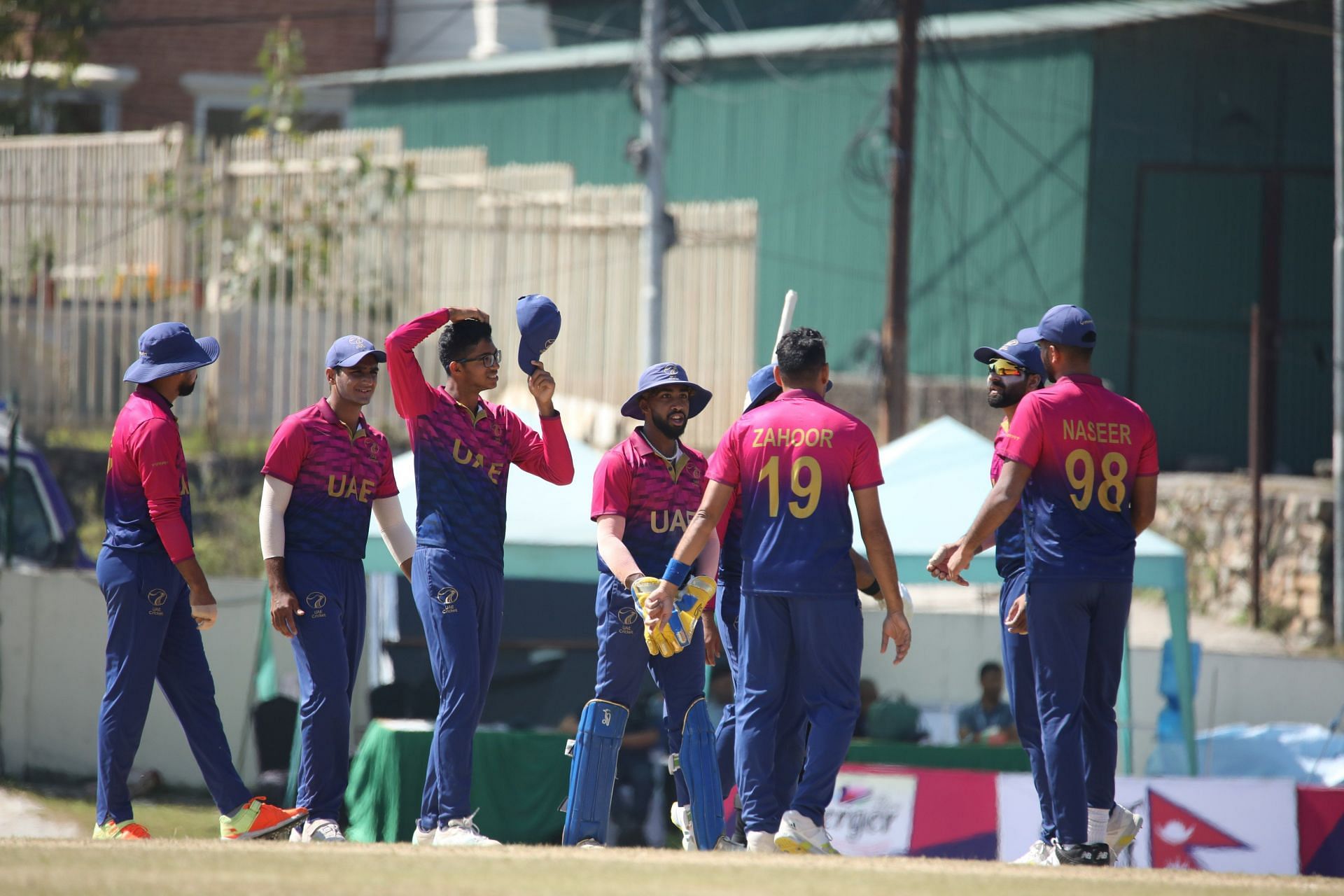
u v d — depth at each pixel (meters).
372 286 68.25
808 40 81.94
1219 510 70.25
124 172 68.81
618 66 85.56
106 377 64.56
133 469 21.44
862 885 14.60
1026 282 75.75
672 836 38.56
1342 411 65.69
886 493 40.03
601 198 69.38
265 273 66.00
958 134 77.38
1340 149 67.31
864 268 78.62
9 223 67.75
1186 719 40.09
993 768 37.44
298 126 88.44
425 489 20.84
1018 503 20.92
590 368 69.06
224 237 67.94
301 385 66.38
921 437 43.00
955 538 37.84
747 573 19.75
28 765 43.44
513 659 44.59
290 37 82.38
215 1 102.50
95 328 64.31
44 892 13.16
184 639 22.02
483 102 92.44
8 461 45.50
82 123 98.62
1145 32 74.88
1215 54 75.38
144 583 21.41
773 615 19.59
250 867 14.87
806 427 19.59
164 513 21.14
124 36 100.56
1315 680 48.69
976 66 77.06
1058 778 19.39
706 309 68.81
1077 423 19.73
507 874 14.75
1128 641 40.78
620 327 68.62
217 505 60.72
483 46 102.19
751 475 19.73
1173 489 72.69
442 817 20.16
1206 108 75.44
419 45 106.00
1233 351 76.19
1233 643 64.19
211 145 70.12
